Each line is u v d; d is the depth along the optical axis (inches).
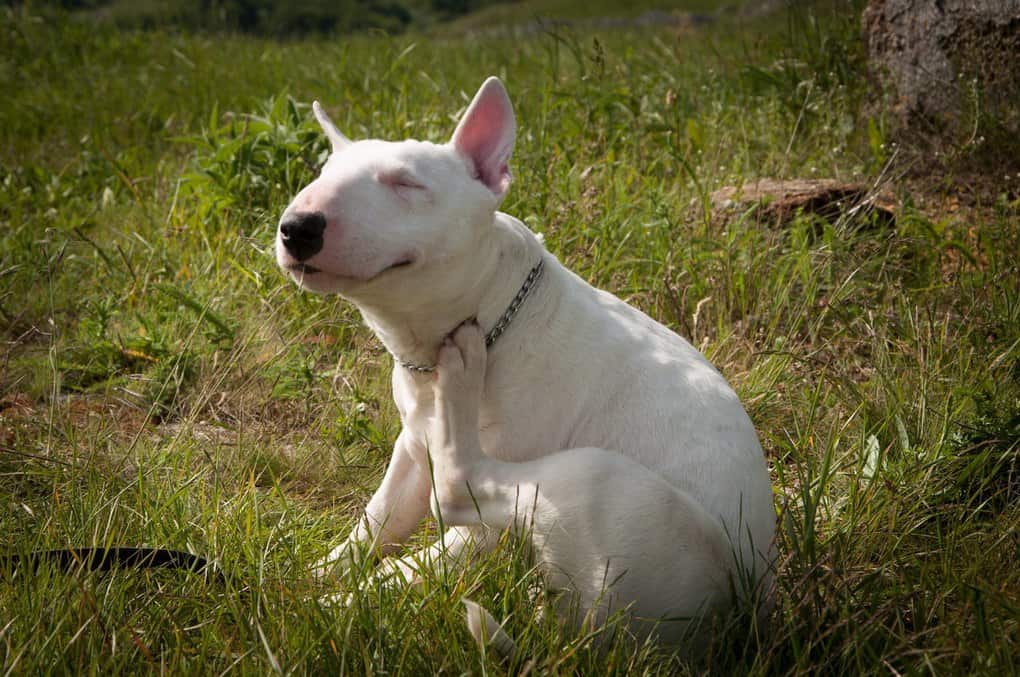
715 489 53.6
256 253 84.3
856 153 107.4
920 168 100.7
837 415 68.1
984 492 64.0
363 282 50.6
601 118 106.6
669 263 81.0
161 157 117.4
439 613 52.8
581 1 463.8
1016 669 50.5
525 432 54.6
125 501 60.7
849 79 112.3
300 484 67.0
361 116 112.0
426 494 60.0
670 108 110.8
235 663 49.4
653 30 235.5
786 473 66.9
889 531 59.4
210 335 76.7
